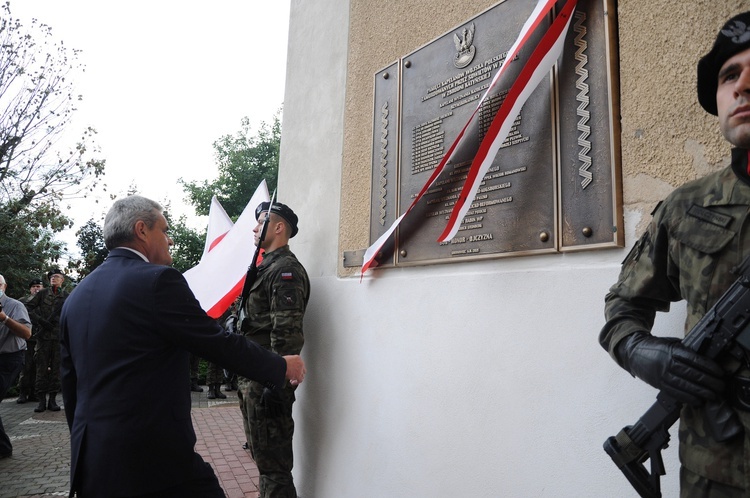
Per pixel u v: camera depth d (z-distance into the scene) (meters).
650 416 0.99
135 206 1.88
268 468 2.50
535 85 1.78
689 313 0.95
